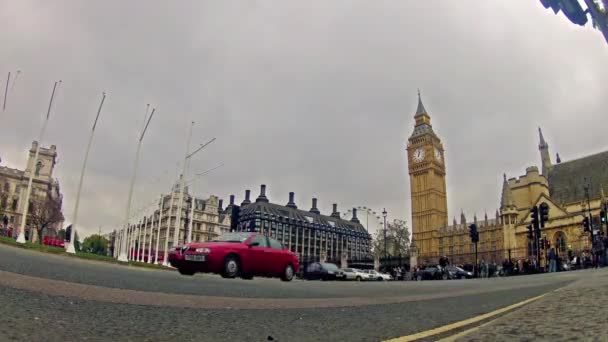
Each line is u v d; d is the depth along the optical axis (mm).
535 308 3303
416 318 4254
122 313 3396
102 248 118125
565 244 65625
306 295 7160
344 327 3527
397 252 81938
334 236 138375
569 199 77938
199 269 12430
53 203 71375
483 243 102125
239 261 12852
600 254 41750
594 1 12602
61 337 2383
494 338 2227
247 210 120688
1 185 85312
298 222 127125
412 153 127250
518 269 49438
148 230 104188
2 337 2201
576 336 2035
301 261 111000
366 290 9773
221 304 4672
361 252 147875
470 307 5469
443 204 124688
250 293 6629
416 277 48250
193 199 40719
